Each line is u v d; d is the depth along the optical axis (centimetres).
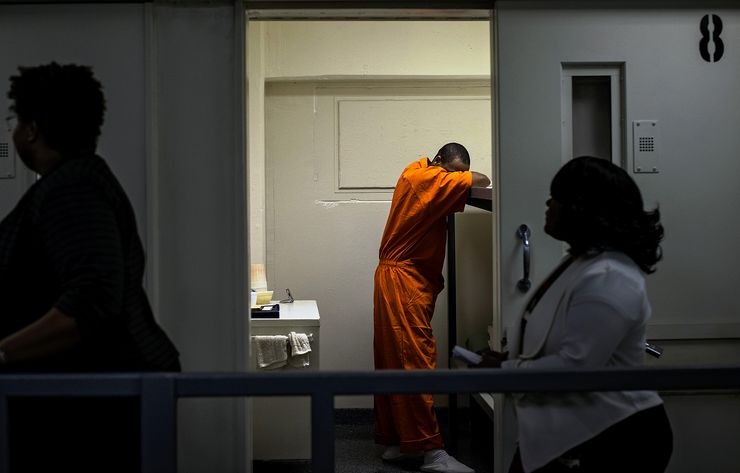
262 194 400
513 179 265
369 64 408
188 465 265
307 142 420
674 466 268
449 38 410
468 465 354
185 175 261
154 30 261
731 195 270
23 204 162
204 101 262
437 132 425
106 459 165
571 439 166
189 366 263
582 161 174
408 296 344
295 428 346
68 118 164
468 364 195
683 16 268
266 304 362
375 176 423
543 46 265
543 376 144
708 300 270
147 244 259
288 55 405
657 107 268
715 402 268
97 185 161
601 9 266
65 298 151
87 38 259
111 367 163
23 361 151
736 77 270
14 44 259
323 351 424
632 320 163
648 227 172
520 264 266
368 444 389
